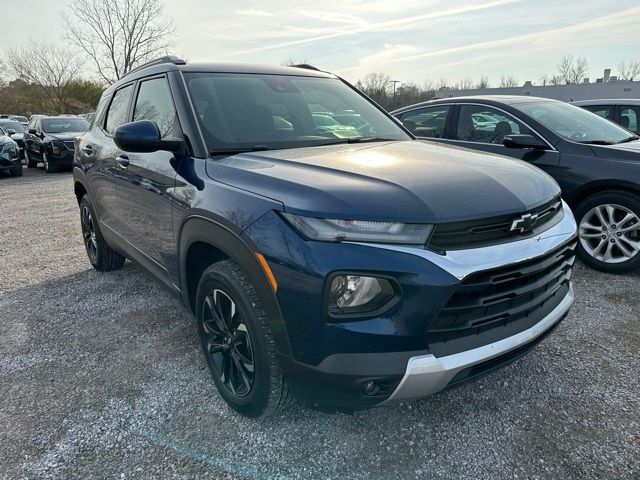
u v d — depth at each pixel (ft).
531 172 8.09
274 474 6.76
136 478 6.72
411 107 19.83
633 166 13.46
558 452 7.04
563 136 15.03
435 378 6.09
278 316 6.40
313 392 6.40
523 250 6.54
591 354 9.68
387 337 5.90
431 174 7.05
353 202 6.13
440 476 6.66
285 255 6.22
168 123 9.54
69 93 145.89
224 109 9.32
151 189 9.50
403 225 6.00
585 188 14.21
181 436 7.52
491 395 8.39
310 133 9.81
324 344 6.07
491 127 16.78
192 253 8.40
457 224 6.15
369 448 7.21
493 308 6.56
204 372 9.28
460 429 7.57
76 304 12.70
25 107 147.33
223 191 7.34
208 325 8.25
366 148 8.89
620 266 13.96
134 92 11.60
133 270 15.37
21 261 16.74
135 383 8.96
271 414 7.41
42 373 9.39
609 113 23.04
